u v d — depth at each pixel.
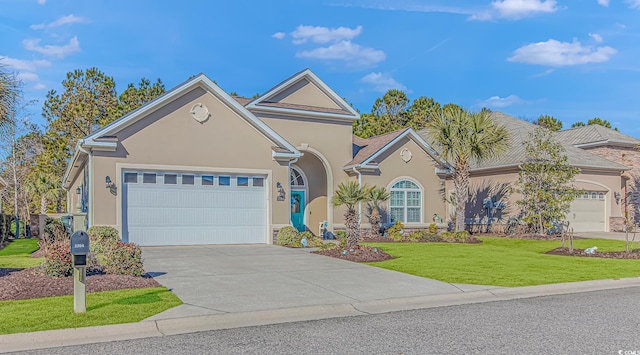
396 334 6.70
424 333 6.74
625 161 31.55
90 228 15.37
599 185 27.09
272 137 18.72
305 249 16.62
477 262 13.77
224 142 17.91
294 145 22.27
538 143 23.52
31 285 9.01
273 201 18.66
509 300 9.20
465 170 22.02
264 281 10.51
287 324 7.34
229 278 10.81
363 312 8.20
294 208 23.70
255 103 21.47
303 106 22.72
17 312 7.32
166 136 16.98
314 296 9.04
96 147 15.93
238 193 18.19
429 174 24.03
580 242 20.48
